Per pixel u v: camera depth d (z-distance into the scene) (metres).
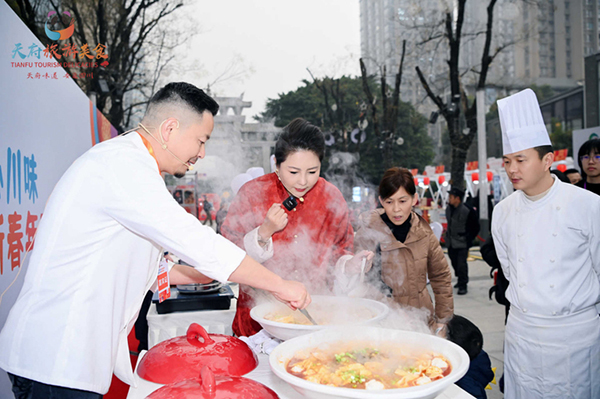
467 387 1.53
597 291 1.48
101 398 1.07
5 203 1.79
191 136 1.15
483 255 2.35
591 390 1.50
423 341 1.09
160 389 0.81
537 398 1.55
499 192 10.06
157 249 1.20
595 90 15.72
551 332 1.49
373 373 0.93
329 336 1.13
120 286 1.08
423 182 11.38
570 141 20.94
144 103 12.96
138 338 2.31
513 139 1.50
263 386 0.83
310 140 1.38
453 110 11.58
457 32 11.39
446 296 1.88
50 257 1.01
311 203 1.61
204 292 1.93
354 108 21.77
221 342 1.11
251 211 1.62
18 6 6.11
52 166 2.44
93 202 1.00
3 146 1.79
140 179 1.00
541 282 1.51
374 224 2.03
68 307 1.00
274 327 1.17
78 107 3.14
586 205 1.45
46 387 1.00
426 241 1.91
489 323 4.00
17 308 1.03
